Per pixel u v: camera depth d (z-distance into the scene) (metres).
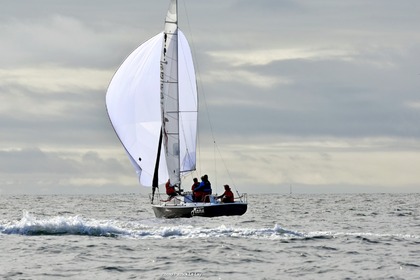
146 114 166.62
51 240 101.94
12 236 105.94
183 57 166.62
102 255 90.12
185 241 101.44
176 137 163.50
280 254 92.38
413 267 84.69
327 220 156.75
